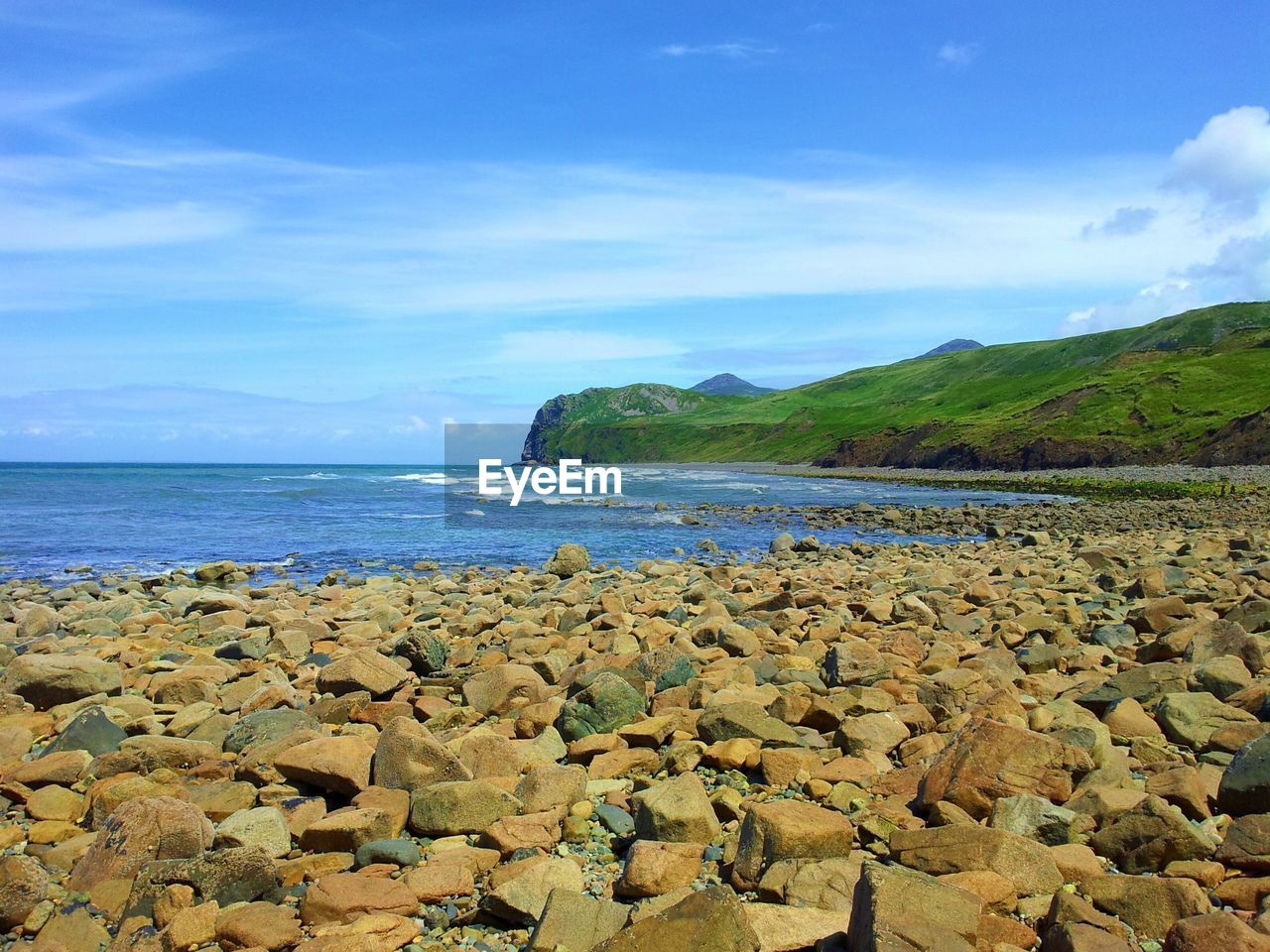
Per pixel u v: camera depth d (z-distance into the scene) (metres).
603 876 6.01
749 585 19.03
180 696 10.51
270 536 35.94
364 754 7.76
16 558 29.19
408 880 5.76
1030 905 5.23
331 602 18.98
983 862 5.50
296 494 65.44
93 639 14.22
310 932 5.24
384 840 6.35
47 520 43.38
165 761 8.05
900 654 11.65
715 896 4.78
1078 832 6.01
